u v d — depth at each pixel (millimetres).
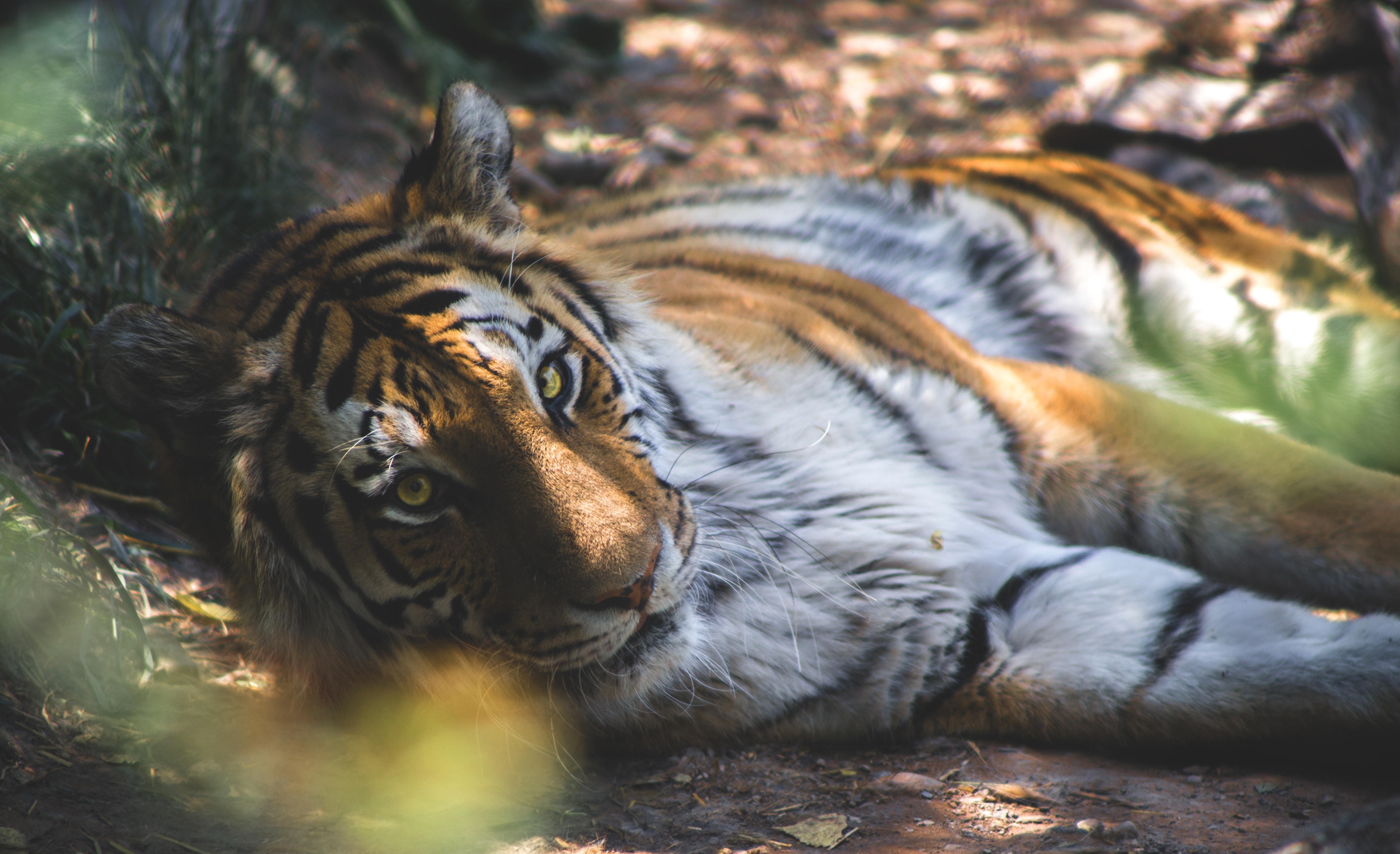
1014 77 14602
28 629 5129
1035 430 6133
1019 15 17047
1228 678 4891
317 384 4520
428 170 5148
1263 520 5812
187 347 4609
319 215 5281
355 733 5277
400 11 12680
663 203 8383
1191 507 5926
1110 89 12273
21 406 6410
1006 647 5371
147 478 6789
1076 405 6223
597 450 4734
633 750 5414
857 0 18000
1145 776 4871
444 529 4469
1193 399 7949
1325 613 6078
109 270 7172
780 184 8500
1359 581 5637
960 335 7887
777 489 5566
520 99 13727
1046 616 5363
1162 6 17484
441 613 4605
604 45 15078
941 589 5516
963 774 4969
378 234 4961
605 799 4934
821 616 5383
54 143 7703
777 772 5125
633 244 7664
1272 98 11305
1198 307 7734
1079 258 8039
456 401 4398
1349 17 11250
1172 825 4344
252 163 8789
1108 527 6129
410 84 12656
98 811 4359
